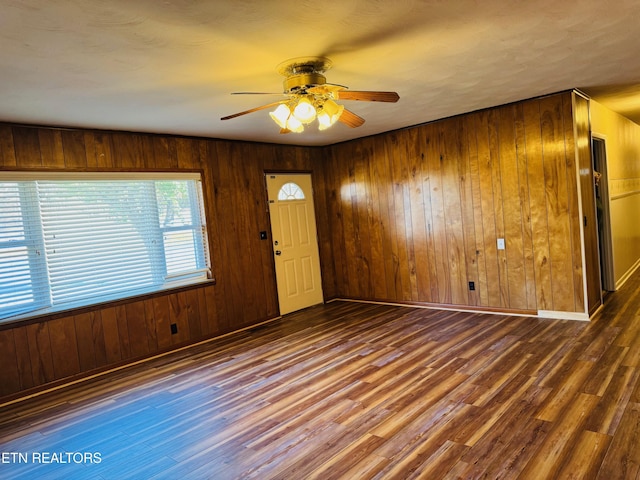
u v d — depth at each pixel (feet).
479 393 10.09
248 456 8.36
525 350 12.53
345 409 9.93
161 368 13.97
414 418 9.23
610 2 7.62
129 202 14.82
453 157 17.11
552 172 14.93
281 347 15.02
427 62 10.17
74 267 13.55
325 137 19.16
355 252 20.98
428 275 18.40
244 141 18.31
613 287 18.25
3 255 12.25
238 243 17.93
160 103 11.77
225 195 17.54
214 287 16.98
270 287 19.11
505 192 15.97
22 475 8.40
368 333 15.66
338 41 8.48
